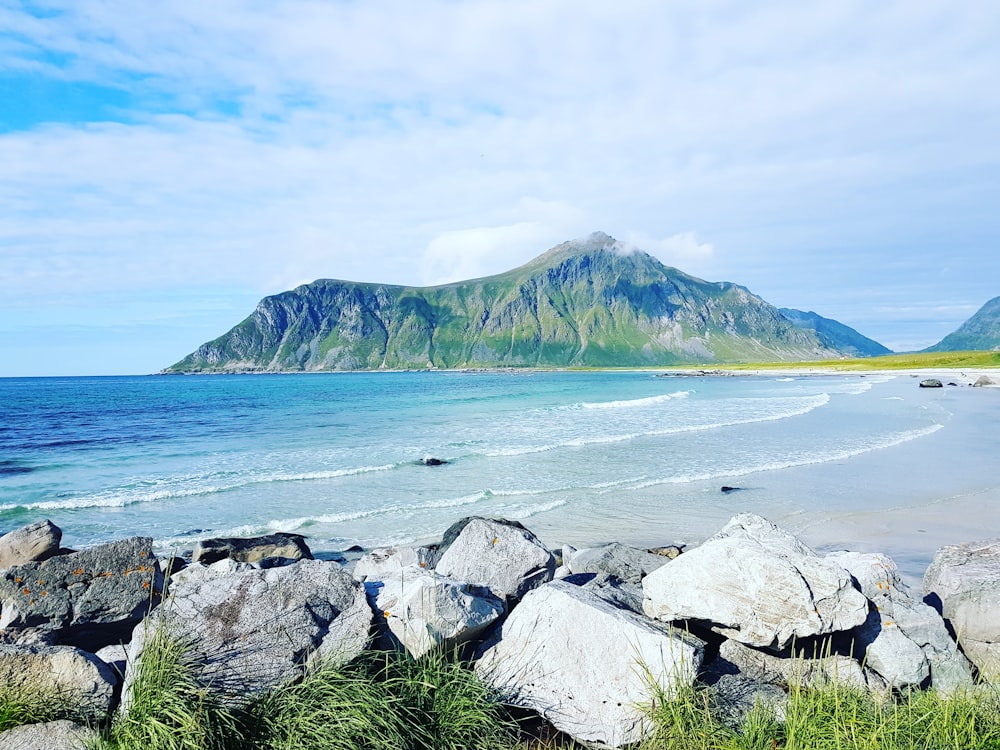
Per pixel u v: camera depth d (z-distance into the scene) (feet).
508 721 16.70
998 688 17.78
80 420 147.02
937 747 13.80
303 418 141.18
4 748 14.11
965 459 79.05
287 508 55.47
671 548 37.19
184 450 92.27
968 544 25.48
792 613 17.87
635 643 17.35
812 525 48.34
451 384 367.04
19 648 16.21
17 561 26.89
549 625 18.54
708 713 15.35
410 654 17.10
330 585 18.52
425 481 66.23
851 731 14.19
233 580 18.11
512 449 86.33
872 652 19.06
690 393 225.97
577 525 49.14
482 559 24.84
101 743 13.88
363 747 13.99
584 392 246.27
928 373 352.08
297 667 15.72
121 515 53.47
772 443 92.17
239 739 13.65
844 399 184.24
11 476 73.15
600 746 16.03
